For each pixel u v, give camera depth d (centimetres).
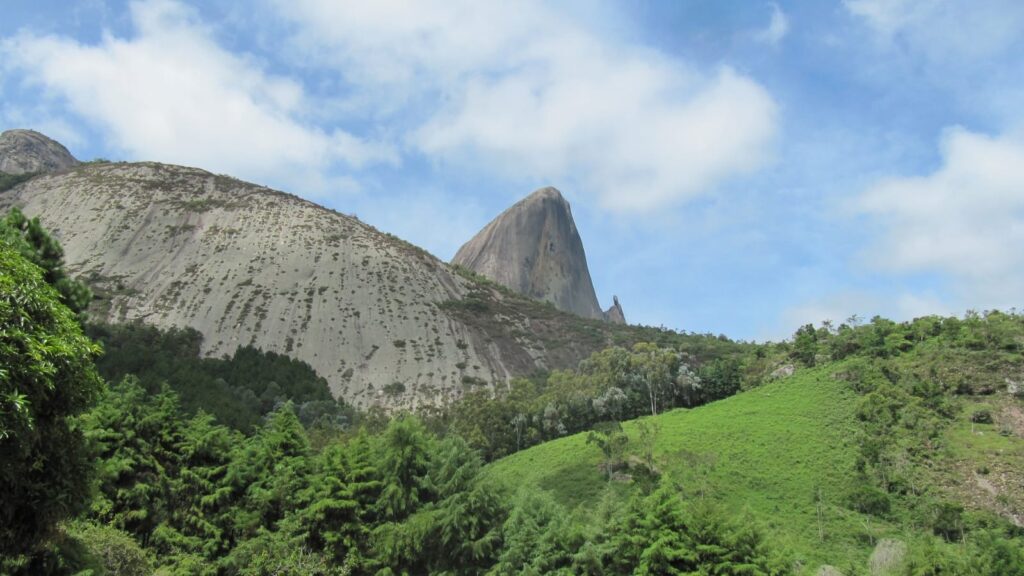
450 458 4391
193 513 4081
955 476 6019
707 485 6150
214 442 4369
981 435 6588
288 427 4722
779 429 7531
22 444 1869
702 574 3406
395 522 4138
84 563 2720
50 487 2277
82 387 2156
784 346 11181
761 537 3716
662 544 3522
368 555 4044
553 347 17525
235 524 4134
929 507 5547
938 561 4191
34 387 1880
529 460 7612
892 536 5328
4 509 2067
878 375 8169
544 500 4159
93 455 2684
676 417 8606
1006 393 7188
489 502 4125
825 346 10025
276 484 4269
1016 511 5444
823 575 4541
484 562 3925
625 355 10881
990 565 4078
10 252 2044
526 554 3750
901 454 6406
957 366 7794
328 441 7494
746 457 6875
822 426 7462
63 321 2077
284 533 3994
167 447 4259
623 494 6056
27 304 1933
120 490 3872
